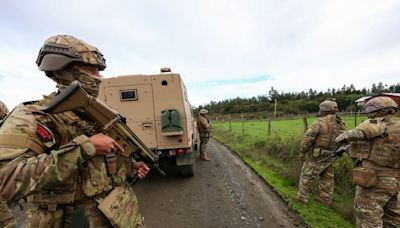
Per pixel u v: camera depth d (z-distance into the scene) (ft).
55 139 3.88
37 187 3.29
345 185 15.71
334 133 13.35
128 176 5.74
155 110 17.81
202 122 28.27
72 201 4.10
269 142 30.58
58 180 3.41
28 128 3.53
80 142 3.65
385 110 8.79
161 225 12.02
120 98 17.80
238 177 20.67
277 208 13.94
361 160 9.43
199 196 16.11
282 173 20.10
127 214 4.92
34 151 3.58
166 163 20.22
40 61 4.25
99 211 4.47
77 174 4.17
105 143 3.91
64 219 4.26
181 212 13.56
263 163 24.95
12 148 3.34
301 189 14.40
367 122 8.94
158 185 18.70
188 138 17.81
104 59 4.83
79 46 4.22
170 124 17.30
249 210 13.71
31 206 4.38
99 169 4.39
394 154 8.33
